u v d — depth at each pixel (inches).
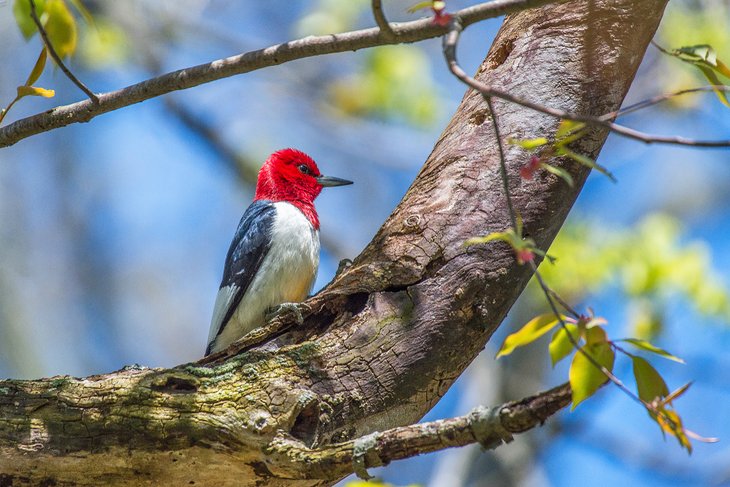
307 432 294.8
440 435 247.9
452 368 319.9
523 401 240.4
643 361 250.1
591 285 617.3
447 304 316.2
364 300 323.3
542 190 326.6
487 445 243.0
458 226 323.6
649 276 597.3
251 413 289.9
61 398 294.8
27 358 852.6
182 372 299.4
